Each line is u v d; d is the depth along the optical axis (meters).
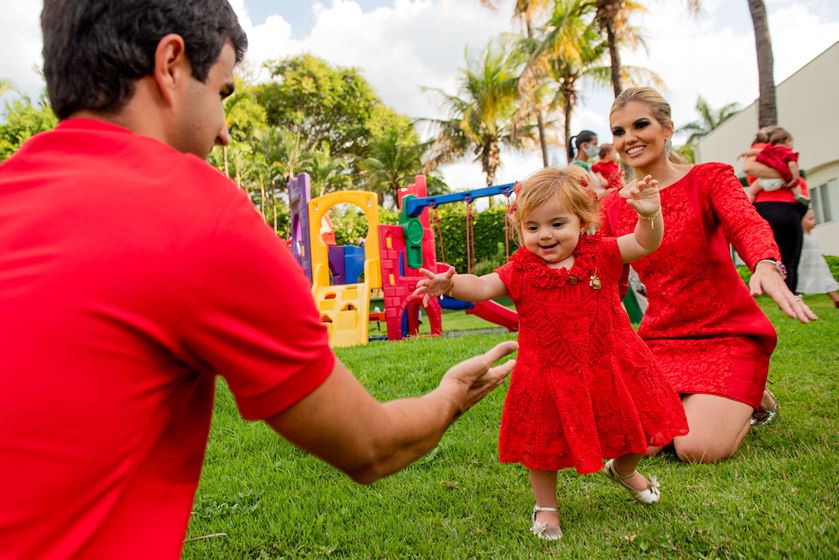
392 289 8.71
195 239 0.84
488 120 25.97
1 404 0.77
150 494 0.93
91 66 0.97
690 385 3.09
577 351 2.25
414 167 36.06
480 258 19.95
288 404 0.91
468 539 2.18
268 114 44.22
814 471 2.49
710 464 2.81
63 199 0.85
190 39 1.02
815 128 16.55
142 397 0.85
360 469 1.05
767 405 3.35
